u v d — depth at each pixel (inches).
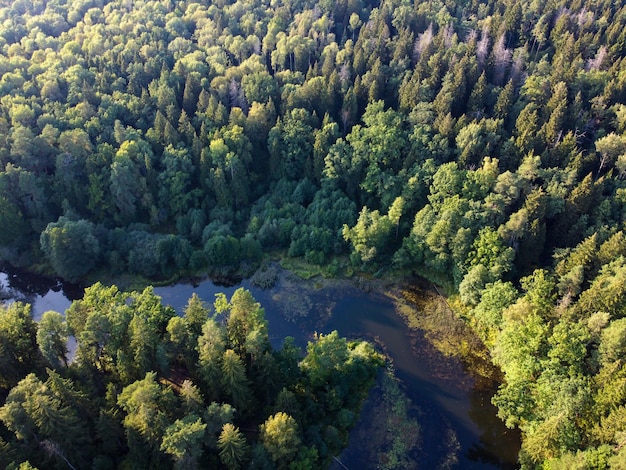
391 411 3272.6
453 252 4077.3
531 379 3132.4
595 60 4899.1
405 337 3853.3
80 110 5012.3
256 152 5221.5
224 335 2933.1
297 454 2721.5
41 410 2399.1
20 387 2546.8
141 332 2812.5
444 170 4261.8
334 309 4136.3
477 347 3732.8
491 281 3821.4
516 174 4052.7
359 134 4771.2
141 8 6865.2
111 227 4788.4
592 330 3078.2
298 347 3521.2
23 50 6033.5
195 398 2615.7
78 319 3011.8
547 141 4313.5
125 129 4955.7
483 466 2974.9
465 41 5733.3
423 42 5413.4
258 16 6707.7
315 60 5984.3
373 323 3988.7
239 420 2950.3
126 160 4608.8
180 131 4995.1
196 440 2448.3
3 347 2847.0
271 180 5187.0
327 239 4559.5
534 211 3863.2
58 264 4303.6
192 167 4842.5
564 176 3951.8
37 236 4702.3
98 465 2573.8
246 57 6131.9
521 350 3208.7
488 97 4881.9
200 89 5383.9
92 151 4813.0
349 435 3117.6
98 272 4547.2
